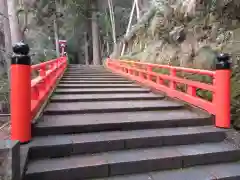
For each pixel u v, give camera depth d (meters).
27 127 2.73
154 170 2.71
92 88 6.96
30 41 19.83
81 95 5.75
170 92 5.59
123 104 4.81
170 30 9.77
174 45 9.29
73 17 22.84
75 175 2.40
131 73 9.53
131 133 3.28
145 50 11.89
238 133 3.47
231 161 3.06
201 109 4.21
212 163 2.97
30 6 13.88
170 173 2.67
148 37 12.97
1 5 7.41
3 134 3.32
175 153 2.90
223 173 2.68
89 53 27.00
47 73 5.11
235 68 5.55
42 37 21.12
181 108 4.68
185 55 7.89
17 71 2.63
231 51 6.16
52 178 2.32
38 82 3.69
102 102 5.07
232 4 6.58
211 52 6.83
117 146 2.96
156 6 12.30
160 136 3.16
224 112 3.62
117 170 2.56
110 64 13.70
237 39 6.30
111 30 23.55
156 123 3.61
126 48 17.59
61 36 24.69
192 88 4.68
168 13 9.99
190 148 3.11
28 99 2.74
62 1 17.77
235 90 4.91
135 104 4.83
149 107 4.50
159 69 8.66
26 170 2.29
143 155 2.80
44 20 18.73
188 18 8.66
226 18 7.09
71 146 2.76
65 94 5.91
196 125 3.80
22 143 2.67
